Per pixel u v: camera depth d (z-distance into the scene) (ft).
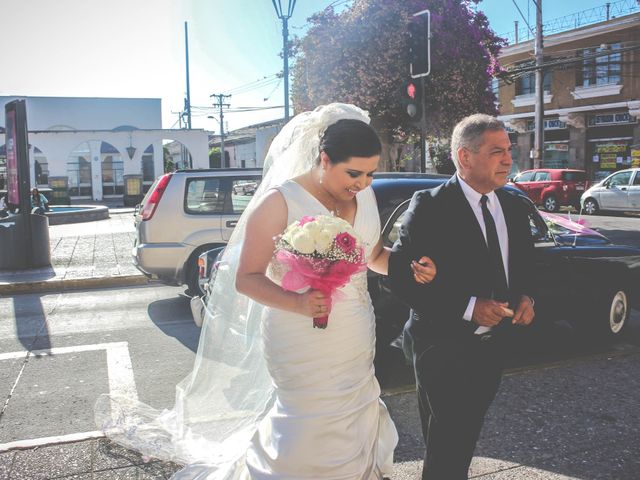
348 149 6.51
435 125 44.93
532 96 93.20
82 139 106.42
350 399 7.01
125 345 18.69
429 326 7.72
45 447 10.83
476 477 9.89
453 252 7.48
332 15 44.24
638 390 13.69
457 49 41.98
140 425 11.21
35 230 33.01
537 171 74.02
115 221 65.72
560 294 15.93
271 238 6.78
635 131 81.71
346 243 6.15
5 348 18.45
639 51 79.71
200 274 19.22
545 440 11.21
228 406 9.29
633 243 40.96
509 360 16.19
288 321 6.88
